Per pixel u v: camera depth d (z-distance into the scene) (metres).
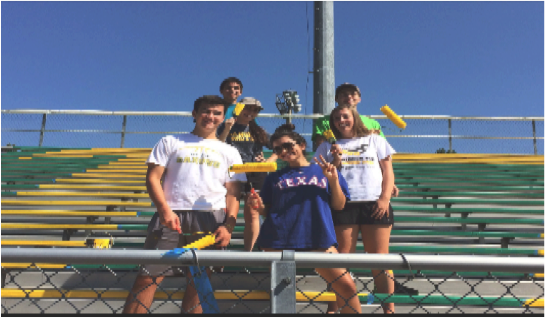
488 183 6.30
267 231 2.47
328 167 2.38
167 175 2.53
